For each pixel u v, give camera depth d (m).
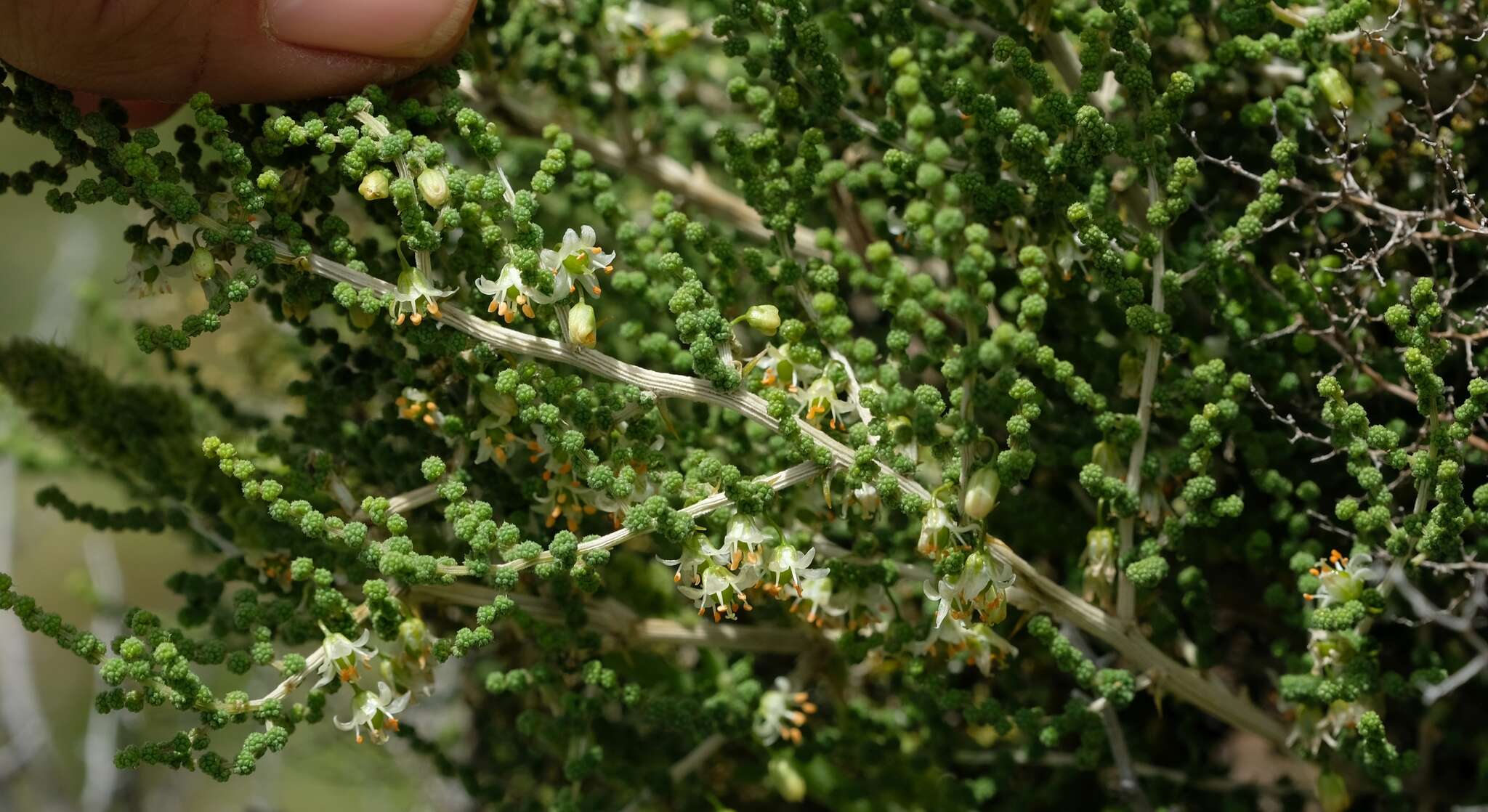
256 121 0.25
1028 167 0.24
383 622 0.24
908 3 0.25
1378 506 0.24
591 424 0.24
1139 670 0.26
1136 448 0.24
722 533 0.24
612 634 0.26
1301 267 0.25
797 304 0.25
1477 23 0.25
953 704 0.25
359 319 0.24
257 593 0.25
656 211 0.25
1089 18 0.24
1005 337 0.23
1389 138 0.26
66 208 0.24
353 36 0.24
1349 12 0.24
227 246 0.24
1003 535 0.26
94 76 0.25
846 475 0.24
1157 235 0.24
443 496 0.24
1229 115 0.26
